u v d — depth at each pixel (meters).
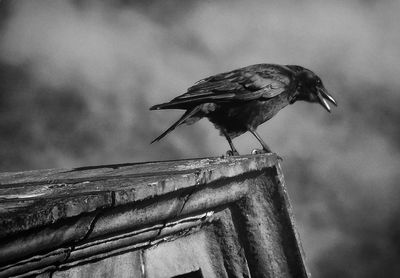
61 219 5.32
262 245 8.19
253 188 8.14
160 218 6.70
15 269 5.24
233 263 8.16
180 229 7.34
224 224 8.11
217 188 7.52
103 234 5.97
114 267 6.45
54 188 7.12
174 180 6.59
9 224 4.87
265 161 8.02
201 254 7.88
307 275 8.24
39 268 5.52
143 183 6.32
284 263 8.25
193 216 7.49
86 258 6.04
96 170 9.42
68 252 5.72
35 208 5.26
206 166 7.46
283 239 8.22
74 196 5.79
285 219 8.14
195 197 7.17
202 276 7.80
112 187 6.30
